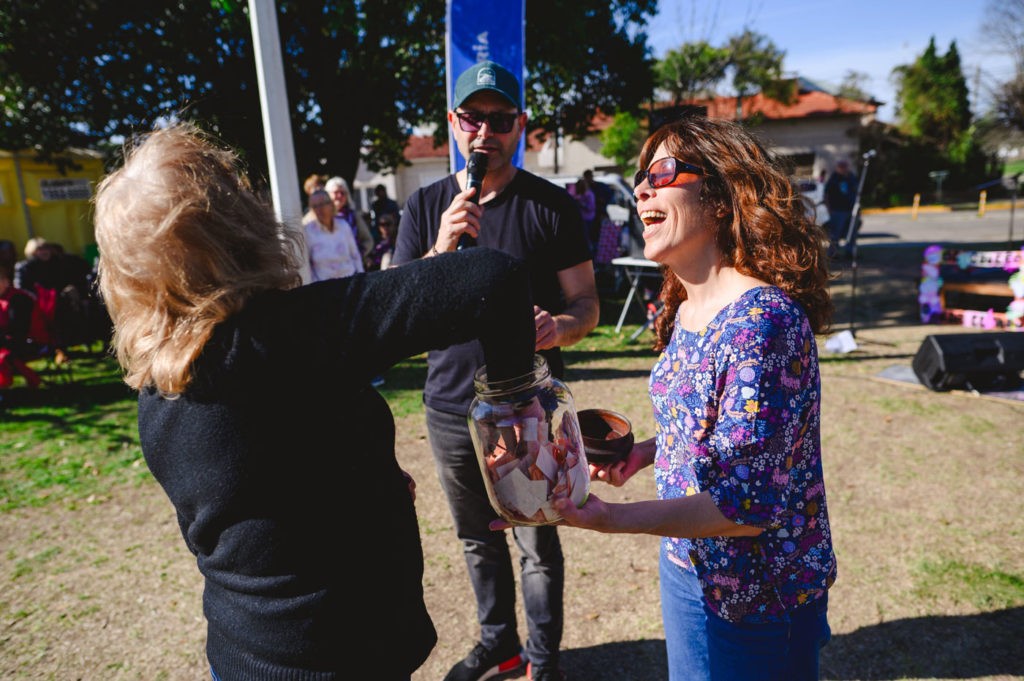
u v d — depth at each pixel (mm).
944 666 2248
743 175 1156
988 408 4508
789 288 1162
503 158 1965
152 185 883
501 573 2184
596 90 13172
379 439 1041
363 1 8703
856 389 5062
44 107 10102
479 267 920
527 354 1005
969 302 7855
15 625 2719
